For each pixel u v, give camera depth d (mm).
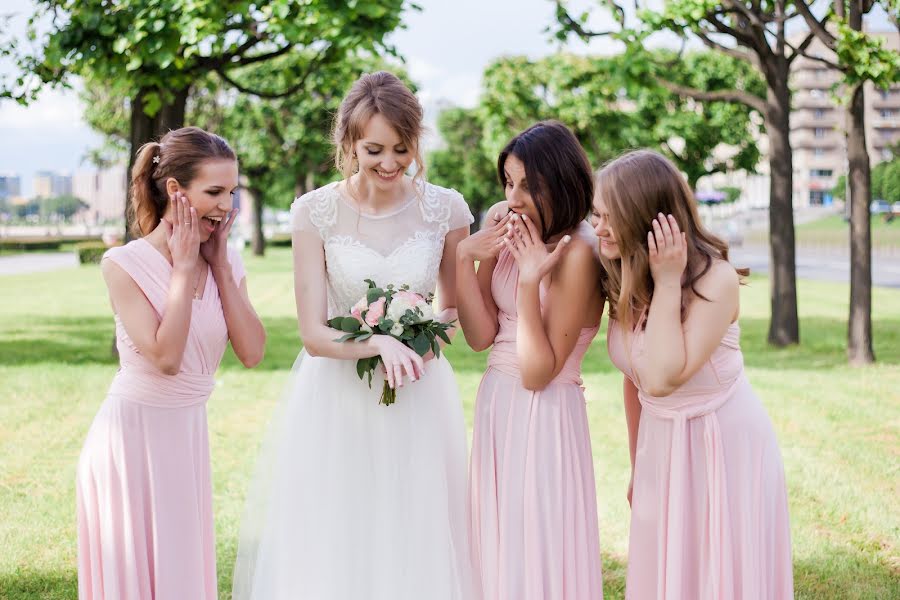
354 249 3158
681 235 2590
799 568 3992
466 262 3021
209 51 9188
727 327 2648
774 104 10648
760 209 102125
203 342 2861
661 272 2611
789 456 5836
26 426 6777
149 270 2779
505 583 2943
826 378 8594
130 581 2746
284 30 8672
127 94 9984
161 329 2689
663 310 2604
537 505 2916
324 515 3143
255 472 3320
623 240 2666
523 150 2836
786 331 10789
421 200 3234
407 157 2951
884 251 39031
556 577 2918
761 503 2680
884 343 10914
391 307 2957
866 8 9555
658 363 2600
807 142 110625
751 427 2699
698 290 2637
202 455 2914
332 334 3037
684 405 2705
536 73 22094
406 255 3176
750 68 26031
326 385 3197
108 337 12117
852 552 4180
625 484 5250
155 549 2760
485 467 3059
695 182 27609
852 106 9367
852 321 9461
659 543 2736
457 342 12070
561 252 2863
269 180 36031
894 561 4082
